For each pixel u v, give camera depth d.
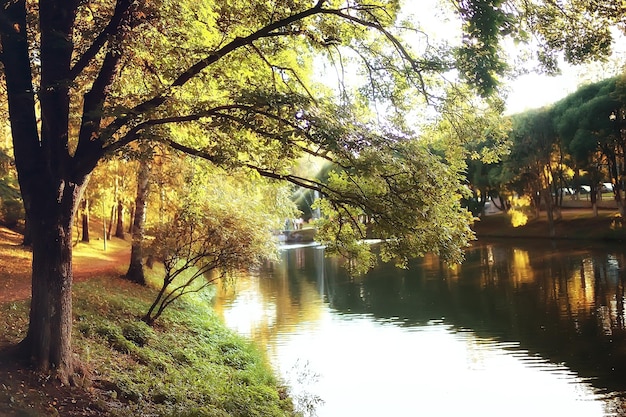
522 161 47.97
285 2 8.20
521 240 49.88
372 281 30.66
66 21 7.18
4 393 6.35
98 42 7.40
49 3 7.12
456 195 8.13
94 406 6.94
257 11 8.44
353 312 21.42
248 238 13.49
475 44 7.21
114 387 7.95
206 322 15.96
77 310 11.35
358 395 11.80
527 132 46.81
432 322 18.91
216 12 8.87
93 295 13.23
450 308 21.23
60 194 7.33
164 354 11.18
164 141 7.06
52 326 7.30
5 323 9.48
